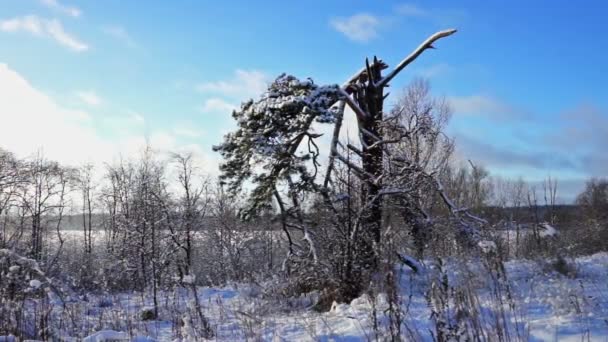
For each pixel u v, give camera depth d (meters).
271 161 14.23
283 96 14.27
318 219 13.71
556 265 11.09
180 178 30.16
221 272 25.16
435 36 15.55
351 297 11.95
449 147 19.09
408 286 10.09
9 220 19.30
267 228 16.16
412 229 12.27
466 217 13.87
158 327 10.98
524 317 6.91
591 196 37.88
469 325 5.46
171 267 20.08
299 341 7.73
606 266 12.05
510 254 15.76
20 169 27.84
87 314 11.32
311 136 14.31
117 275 22.36
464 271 5.77
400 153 15.15
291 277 13.86
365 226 12.18
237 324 9.67
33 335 8.70
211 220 27.86
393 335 5.85
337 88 14.73
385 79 16.28
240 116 14.79
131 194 33.72
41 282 8.91
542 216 29.47
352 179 13.71
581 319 6.89
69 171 36.53
